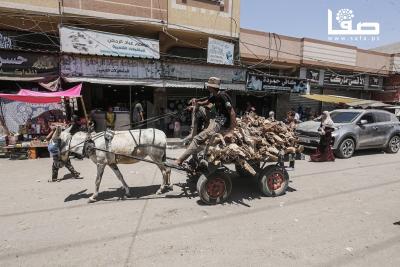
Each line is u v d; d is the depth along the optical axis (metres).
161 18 13.24
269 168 5.96
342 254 3.80
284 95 19.53
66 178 7.34
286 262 3.59
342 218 4.99
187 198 5.91
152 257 3.67
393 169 8.87
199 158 5.93
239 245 4.00
